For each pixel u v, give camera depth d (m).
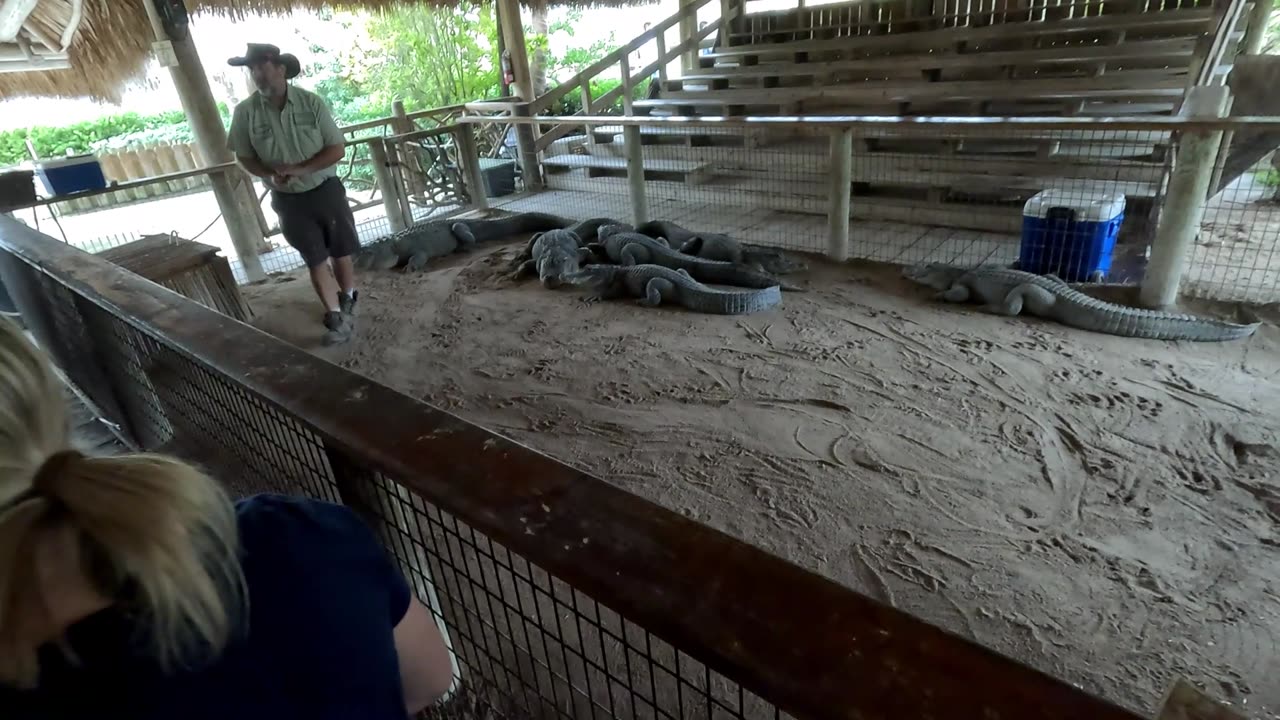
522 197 8.75
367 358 4.77
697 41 9.19
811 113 7.53
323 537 0.72
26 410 0.55
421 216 8.05
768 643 0.70
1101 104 6.09
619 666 2.14
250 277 6.37
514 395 4.11
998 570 2.58
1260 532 2.65
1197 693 0.58
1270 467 2.97
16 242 3.03
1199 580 2.47
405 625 0.86
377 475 1.29
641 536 0.85
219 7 6.57
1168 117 4.08
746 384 3.99
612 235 6.05
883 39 7.68
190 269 4.80
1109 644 2.27
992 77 6.97
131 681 0.57
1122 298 4.57
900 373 3.96
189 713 0.59
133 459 0.59
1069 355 3.98
